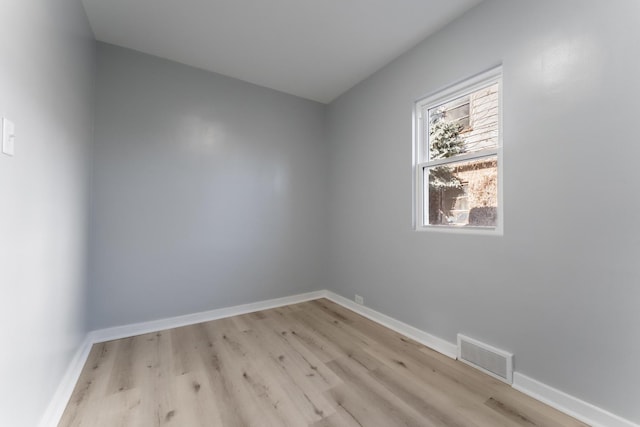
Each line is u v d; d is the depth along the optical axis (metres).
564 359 1.50
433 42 2.24
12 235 1.00
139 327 2.48
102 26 2.17
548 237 1.57
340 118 3.39
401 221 2.54
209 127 2.83
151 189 2.54
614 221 1.33
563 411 1.49
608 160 1.35
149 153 2.54
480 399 1.60
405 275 2.49
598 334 1.38
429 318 2.27
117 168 2.40
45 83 1.29
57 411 1.43
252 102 3.10
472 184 2.06
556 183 1.53
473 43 1.94
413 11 2.01
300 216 3.44
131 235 2.46
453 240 2.09
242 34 2.27
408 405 1.55
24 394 1.10
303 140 3.47
